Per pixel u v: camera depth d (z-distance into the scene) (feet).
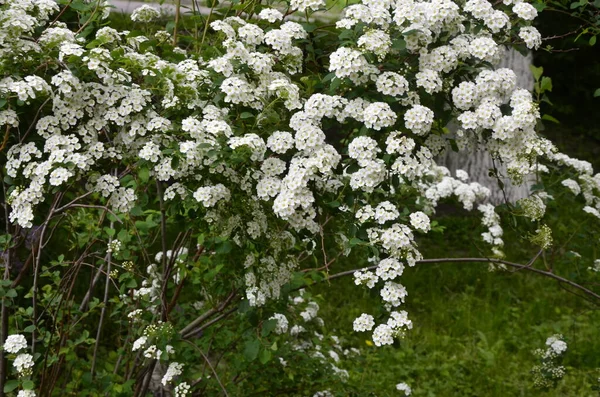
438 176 14.05
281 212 8.03
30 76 8.25
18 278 10.30
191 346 10.98
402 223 9.03
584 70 41.83
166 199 8.64
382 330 8.37
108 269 10.36
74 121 8.52
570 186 13.10
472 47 9.07
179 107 8.73
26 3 9.23
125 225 10.77
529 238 11.15
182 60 9.78
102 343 15.01
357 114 8.61
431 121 8.57
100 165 8.78
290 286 10.00
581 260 14.25
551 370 13.58
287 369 11.62
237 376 11.56
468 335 19.31
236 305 10.91
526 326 19.85
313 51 9.84
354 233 8.54
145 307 11.83
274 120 8.71
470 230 24.48
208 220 8.58
